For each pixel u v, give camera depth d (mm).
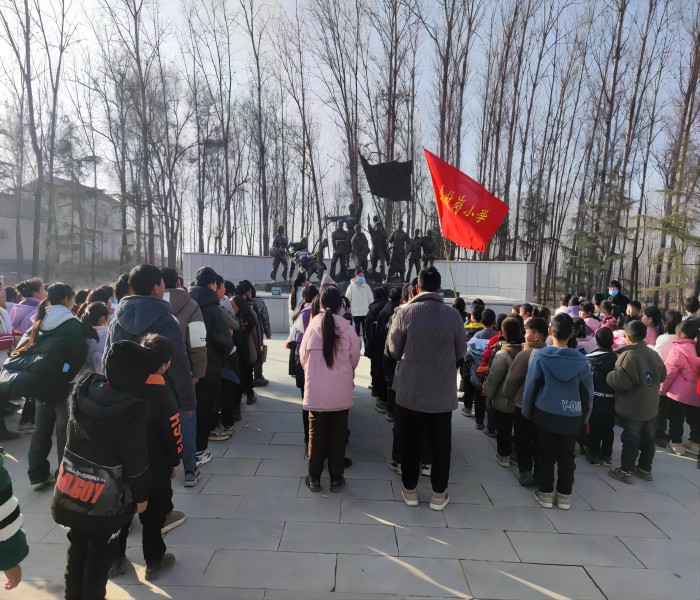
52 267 23859
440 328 3531
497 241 27750
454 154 23312
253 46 24016
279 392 7316
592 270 23406
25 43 19719
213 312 4352
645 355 4242
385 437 5375
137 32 21453
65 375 3697
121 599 2594
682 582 2854
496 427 4641
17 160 25234
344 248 14477
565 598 2680
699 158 18344
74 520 2131
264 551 3088
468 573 2893
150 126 25000
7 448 4938
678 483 4332
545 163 27344
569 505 3785
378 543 3207
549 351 3750
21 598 2600
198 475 4148
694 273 18344
